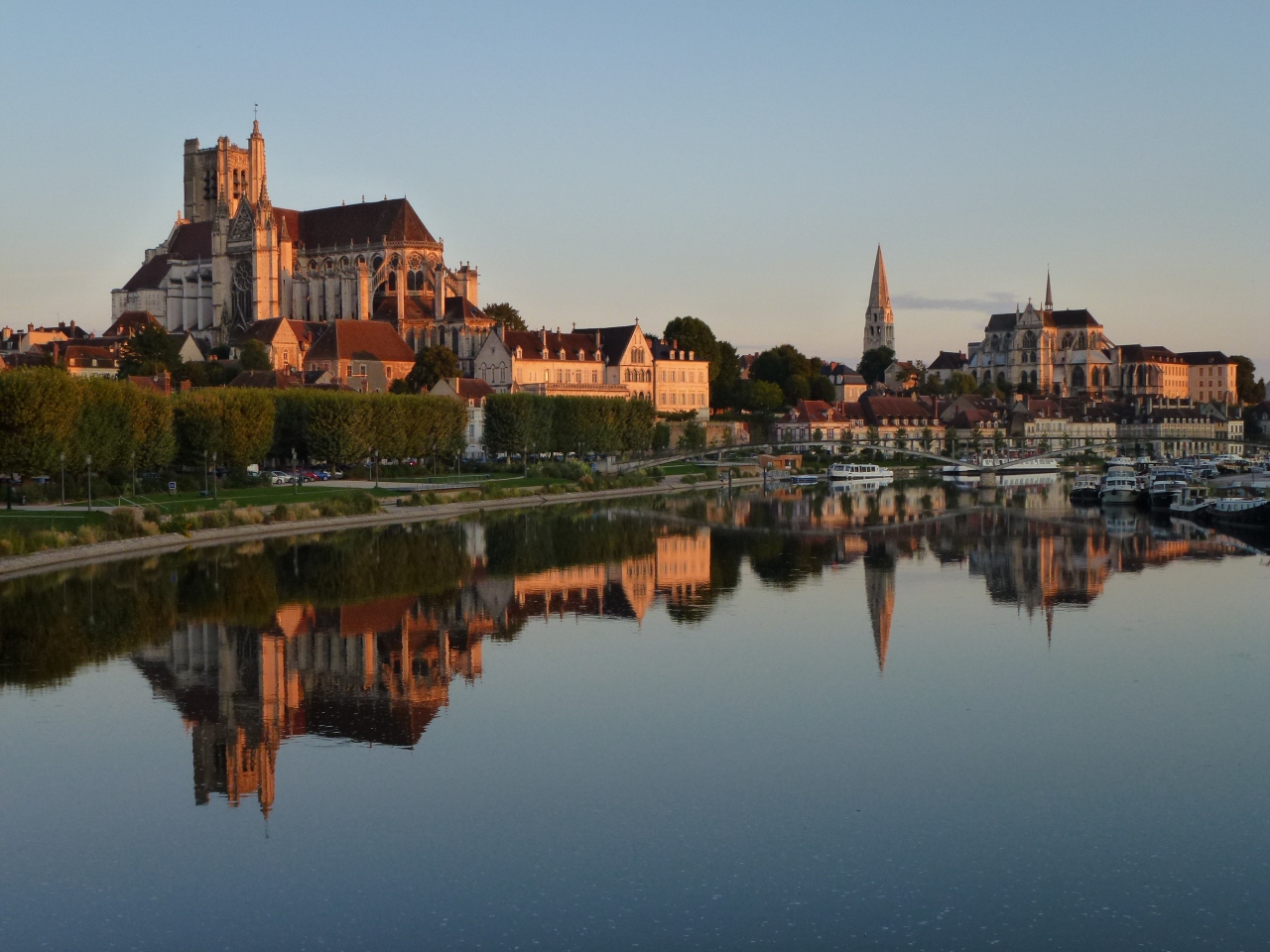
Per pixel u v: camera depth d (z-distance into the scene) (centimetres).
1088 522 18150
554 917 5162
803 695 8025
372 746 7106
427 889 5403
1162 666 8656
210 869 5588
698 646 9350
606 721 7512
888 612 10581
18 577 11888
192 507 15950
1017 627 9962
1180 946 4919
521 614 10519
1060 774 6619
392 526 16975
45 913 5219
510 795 6356
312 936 5041
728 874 5516
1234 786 6431
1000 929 5053
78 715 7638
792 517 18850
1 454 13962
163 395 18012
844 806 6212
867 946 4944
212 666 8738
